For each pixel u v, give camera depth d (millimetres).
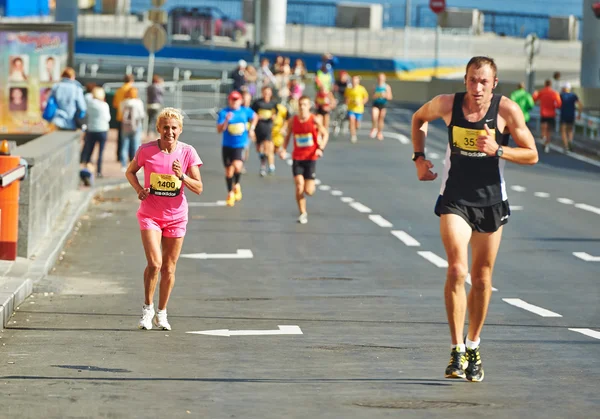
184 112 115875
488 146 20250
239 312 30328
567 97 94875
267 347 25016
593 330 28219
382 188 66750
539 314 30703
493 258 21031
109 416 18156
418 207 57938
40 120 62906
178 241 26734
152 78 91562
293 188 65562
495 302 32906
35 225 38750
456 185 20812
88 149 62156
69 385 20531
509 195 64562
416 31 193000
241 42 179625
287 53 161375
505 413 18656
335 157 85438
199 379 21281
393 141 99125
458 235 20578
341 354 24219
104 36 174625
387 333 27250
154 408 18750
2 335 26125
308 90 137375
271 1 174125
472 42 190625
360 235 47656
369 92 147500
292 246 44281
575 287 36094
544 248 44875
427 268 39469
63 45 62375
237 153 56062
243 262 40156
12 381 20828
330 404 19188
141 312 30156
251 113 56219
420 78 167125
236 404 19125
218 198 60094
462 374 20906
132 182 26375
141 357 23516
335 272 38312
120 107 70188
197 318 29219
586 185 71312
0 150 36250
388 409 18844
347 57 161375
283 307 31344
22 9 130625
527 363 23359
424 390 20422
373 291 34562
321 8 197000
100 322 28312
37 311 29859
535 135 108438
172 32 176875
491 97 20703
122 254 41344
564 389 20703
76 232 46781
